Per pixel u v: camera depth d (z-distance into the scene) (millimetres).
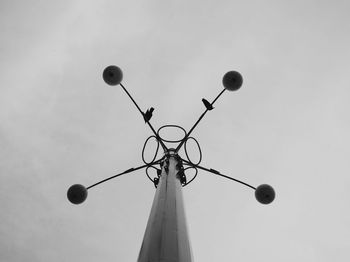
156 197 4336
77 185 6832
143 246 3375
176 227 3572
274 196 6918
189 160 6453
